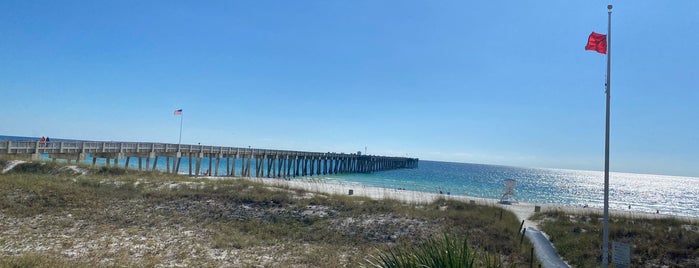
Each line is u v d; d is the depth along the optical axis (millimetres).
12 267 10719
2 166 30219
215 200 22344
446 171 123312
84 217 18312
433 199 29641
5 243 13852
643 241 17141
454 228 18344
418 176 84875
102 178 27312
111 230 16547
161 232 16625
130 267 11594
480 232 17922
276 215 20062
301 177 62438
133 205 20812
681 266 14586
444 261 5625
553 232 18938
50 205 19797
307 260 13594
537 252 16109
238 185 26844
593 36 13297
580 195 66250
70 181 25609
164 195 23000
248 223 18562
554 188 79938
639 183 138875
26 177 25641
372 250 14945
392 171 102812
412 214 20688
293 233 17406
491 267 7293
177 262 12703
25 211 18484
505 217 22359
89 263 11781
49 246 13781
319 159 69500
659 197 73812
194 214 19797
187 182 27656
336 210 21203
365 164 88812
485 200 35094
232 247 14914
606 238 11867
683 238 17141
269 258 13727
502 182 83125
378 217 20016
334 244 16125
